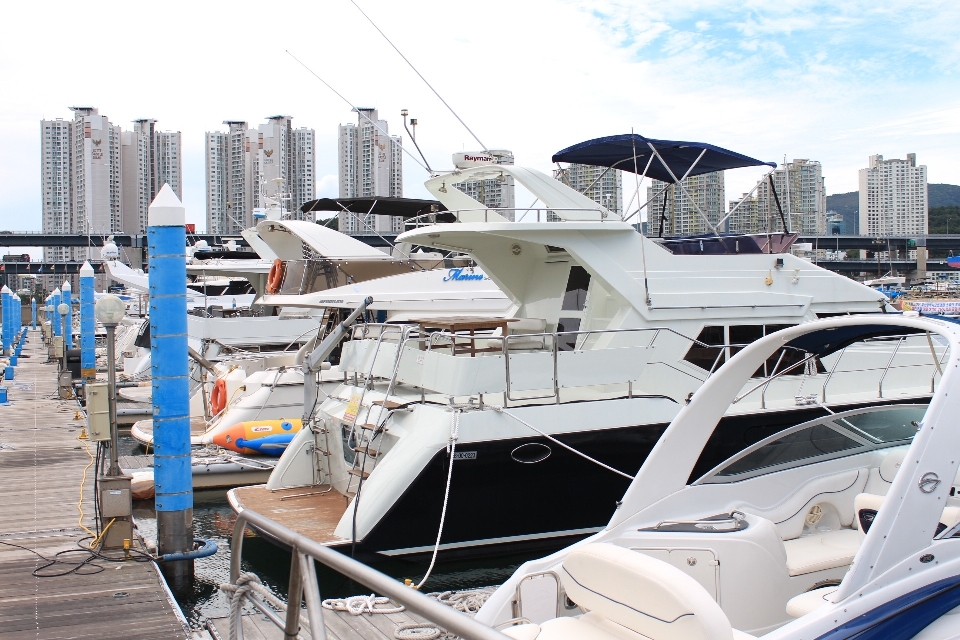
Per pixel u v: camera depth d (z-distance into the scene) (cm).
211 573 862
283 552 947
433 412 841
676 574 345
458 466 815
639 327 977
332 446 978
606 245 978
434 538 812
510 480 834
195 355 1606
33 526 887
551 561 482
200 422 1627
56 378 2811
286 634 371
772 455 580
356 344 1031
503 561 841
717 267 1020
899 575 388
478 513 825
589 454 861
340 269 1691
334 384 1393
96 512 888
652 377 975
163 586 690
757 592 491
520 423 837
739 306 1013
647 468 525
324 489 984
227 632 603
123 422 1852
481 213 1157
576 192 1073
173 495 768
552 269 1109
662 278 991
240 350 1927
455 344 953
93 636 587
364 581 293
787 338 507
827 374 1017
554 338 870
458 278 1625
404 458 814
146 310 2894
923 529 395
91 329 2266
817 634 368
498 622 450
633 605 356
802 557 528
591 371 880
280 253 2048
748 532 495
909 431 632
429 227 1005
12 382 2672
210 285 2922
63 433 1606
